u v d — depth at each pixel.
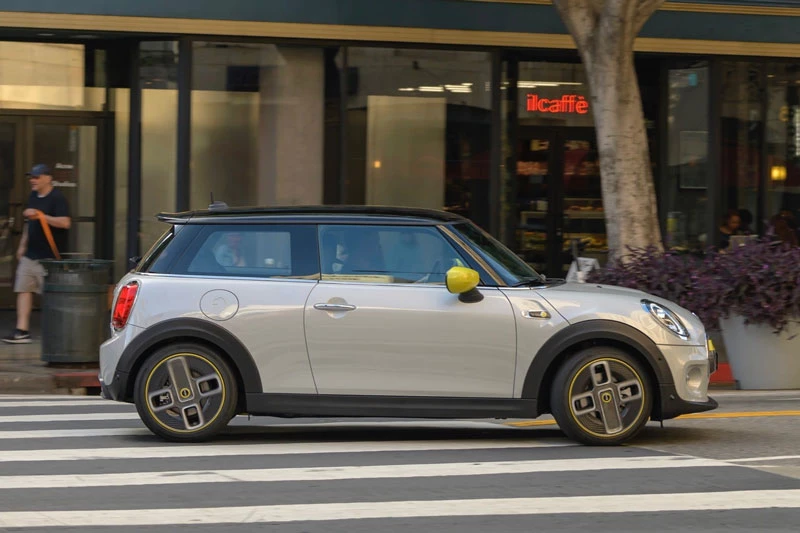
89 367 14.31
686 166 20.16
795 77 20.19
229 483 7.86
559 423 9.14
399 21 18.39
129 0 17.50
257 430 10.31
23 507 7.16
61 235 19.09
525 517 6.97
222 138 18.34
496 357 9.04
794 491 7.71
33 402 12.38
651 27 19.17
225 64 18.28
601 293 9.27
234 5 17.86
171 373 9.21
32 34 17.86
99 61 19.19
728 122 20.00
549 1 18.78
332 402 9.12
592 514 7.05
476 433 10.16
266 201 18.55
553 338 9.01
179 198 18.23
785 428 10.36
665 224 20.22
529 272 9.65
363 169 18.83
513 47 18.97
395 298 9.10
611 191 14.79
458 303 9.08
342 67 18.66
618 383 9.14
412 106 18.94
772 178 20.20
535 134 20.34
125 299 9.29
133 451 9.04
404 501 7.36
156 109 18.34
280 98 18.48
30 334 17.30
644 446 9.34
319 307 9.10
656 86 20.30
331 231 9.38
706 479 8.07
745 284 12.95
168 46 18.19
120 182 19.27
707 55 19.67
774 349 13.02
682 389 9.09
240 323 9.12
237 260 9.34
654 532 6.66
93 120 19.28
